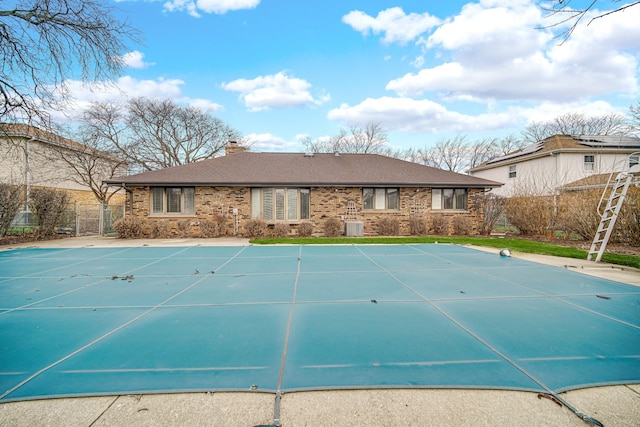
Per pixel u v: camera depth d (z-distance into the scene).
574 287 5.84
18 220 14.25
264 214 15.26
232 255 9.55
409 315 4.38
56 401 2.47
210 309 4.66
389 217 15.57
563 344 3.44
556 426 2.21
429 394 2.57
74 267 7.77
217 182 14.38
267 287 5.89
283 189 15.30
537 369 2.92
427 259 8.80
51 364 3.03
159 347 3.39
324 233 15.26
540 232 13.90
